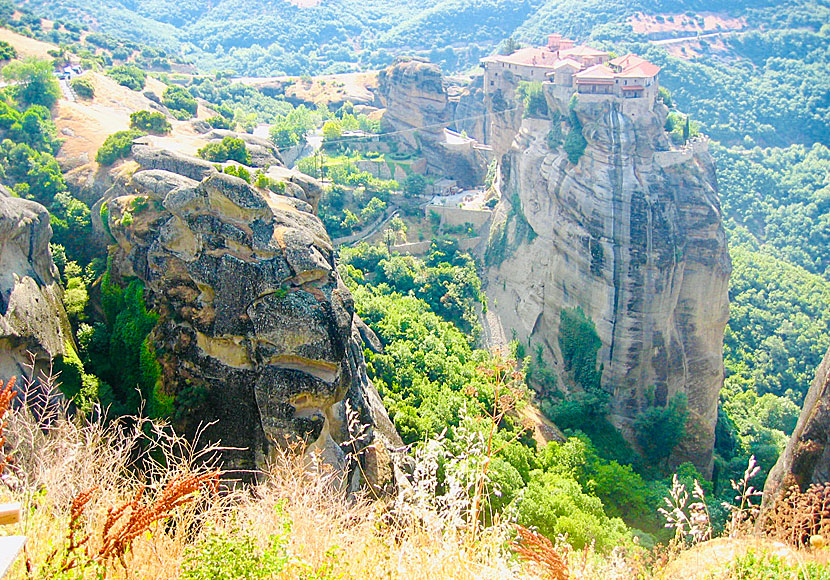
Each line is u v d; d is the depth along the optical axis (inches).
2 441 598.9
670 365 3110.2
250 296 1290.6
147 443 1235.2
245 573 545.6
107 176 2170.3
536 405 2874.0
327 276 1357.0
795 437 1327.5
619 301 3070.9
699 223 3169.3
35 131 2428.6
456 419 1942.7
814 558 768.9
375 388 1893.5
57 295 1491.1
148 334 1401.3
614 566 708.0
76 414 1214.3
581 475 2078.0
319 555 605.3
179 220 1375.5
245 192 1347.2
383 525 726.5
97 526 589.6
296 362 1278.3
